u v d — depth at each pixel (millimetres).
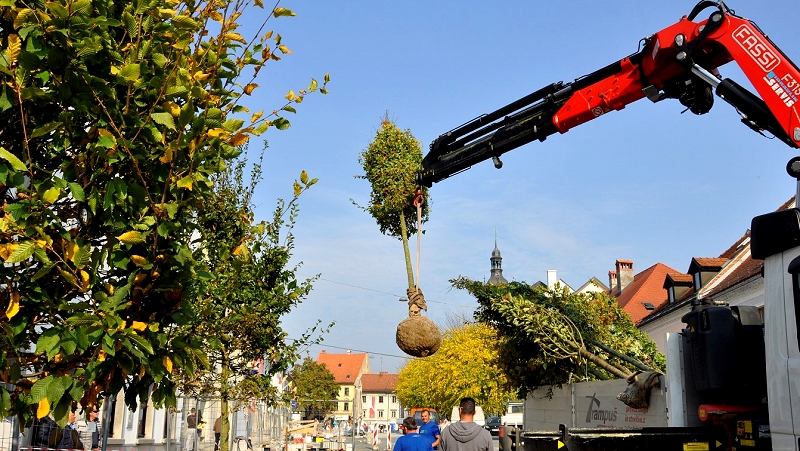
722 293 23875
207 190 4789
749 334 6445
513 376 17812
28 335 4457
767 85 6008
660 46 6914
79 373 4309
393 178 8289
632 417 10781
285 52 5410
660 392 9242
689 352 7332
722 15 6395
